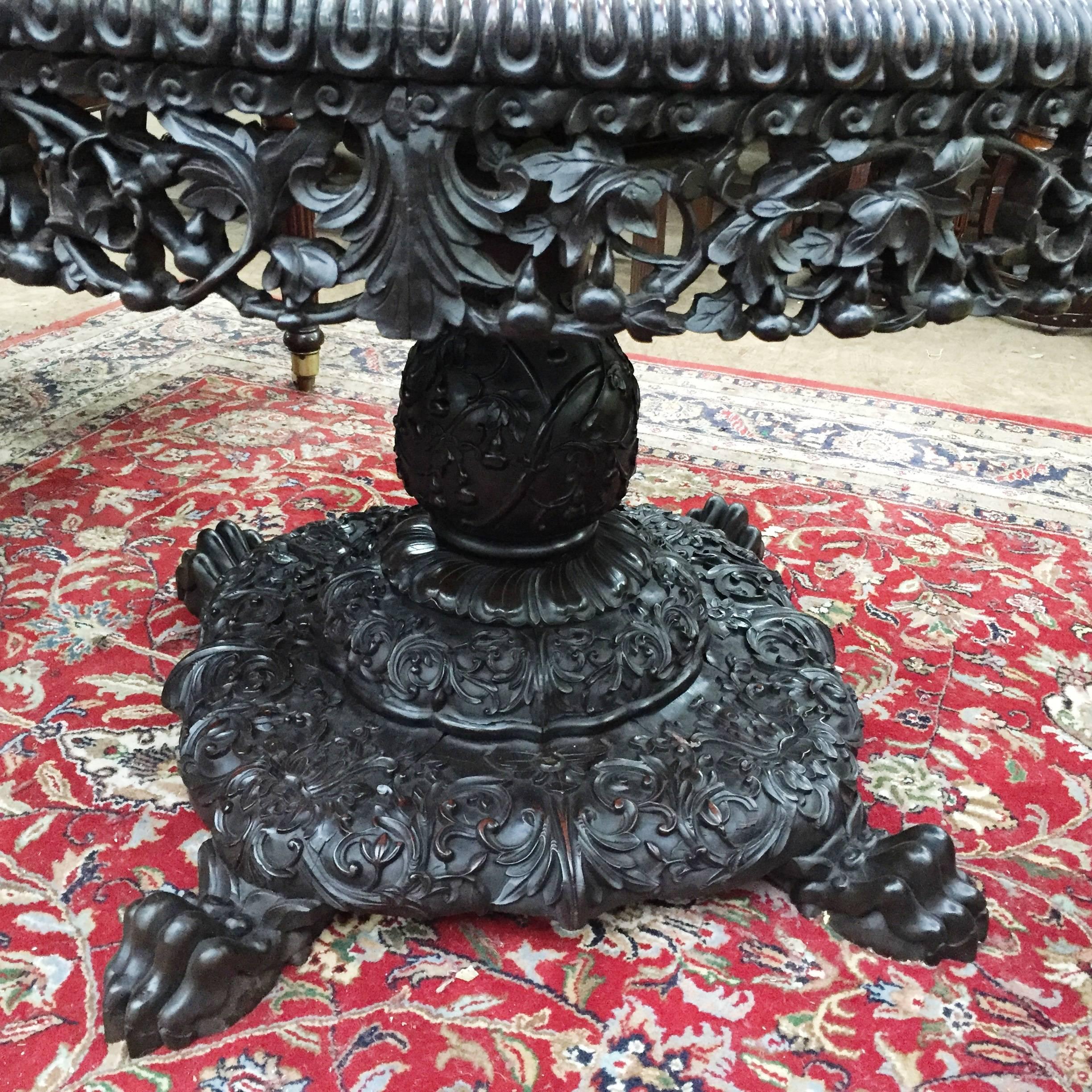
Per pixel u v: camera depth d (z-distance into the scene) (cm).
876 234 53
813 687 96
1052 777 102
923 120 52
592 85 47
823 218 56
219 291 56
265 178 51
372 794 82
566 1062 73
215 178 52
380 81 48
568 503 90
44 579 129
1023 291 59
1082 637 126
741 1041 75
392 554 100
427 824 80
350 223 52
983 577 139
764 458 173
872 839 86
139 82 50
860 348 246
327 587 100
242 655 97
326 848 79
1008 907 87
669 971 80
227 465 162
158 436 171
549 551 94
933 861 80
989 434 185
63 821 92
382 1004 77
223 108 50
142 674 112
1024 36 50
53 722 104
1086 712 112
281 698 93
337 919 84
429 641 91
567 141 52
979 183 169
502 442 85
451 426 86
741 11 47
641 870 80
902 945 81
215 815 83
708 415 190
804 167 52
